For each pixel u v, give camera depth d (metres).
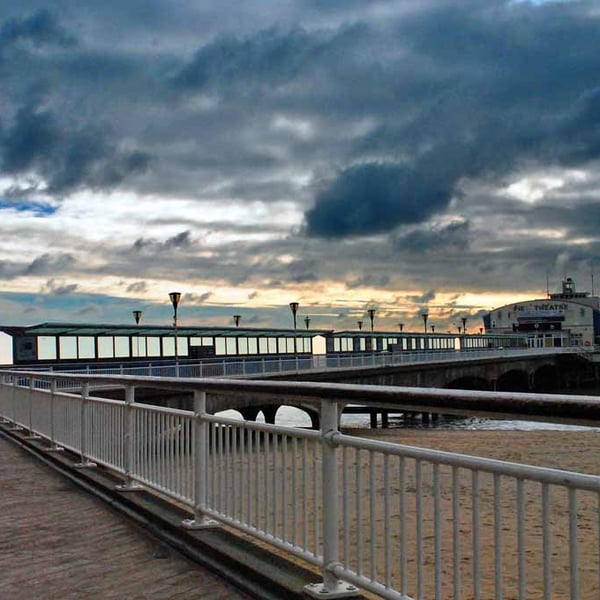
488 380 86.88
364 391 3.81
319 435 4.34
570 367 116.75
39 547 6.09
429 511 8.85
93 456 9.43
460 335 109.44
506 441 24.16
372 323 86.69
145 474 7.39
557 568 6.48
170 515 6.53
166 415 6.88
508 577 6.22
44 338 43.50
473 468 3.19
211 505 5.90
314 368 50.91
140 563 5.50
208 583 4.96
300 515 5.28
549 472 2.84
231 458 5.51
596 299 151.75
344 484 4.14
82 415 9.96
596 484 2.65
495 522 3.10
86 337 46.03
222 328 56.25
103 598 4.78
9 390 17.41
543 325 152.00
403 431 34.62
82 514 7.30
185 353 55.84
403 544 3.64
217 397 34.69
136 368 37.03
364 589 4.01
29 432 14.44
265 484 4.97
